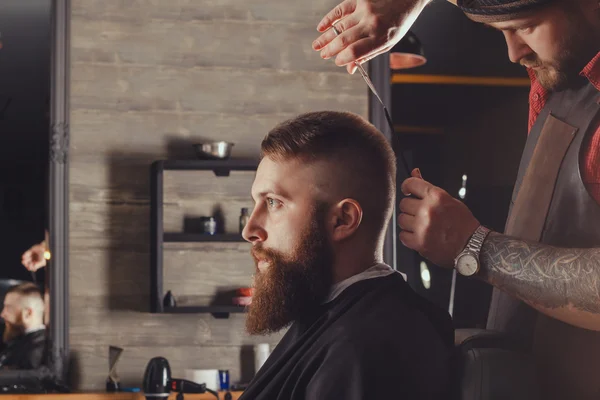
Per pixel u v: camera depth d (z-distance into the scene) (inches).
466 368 37.6
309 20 167.9
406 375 38.4
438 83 164.6
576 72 35.8
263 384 42.3
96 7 163.0
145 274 160.4
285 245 43.6
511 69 156.2
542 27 35.3
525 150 40.5
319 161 43.3
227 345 160.7
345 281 42.8
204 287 161.2
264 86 166.2
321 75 167.3
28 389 150.3
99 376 157.4
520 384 36.2
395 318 40.1
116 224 160.4
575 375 34.9
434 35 163.2
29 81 163.8
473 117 157.5
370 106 166.2
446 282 135.1
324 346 39.9
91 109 161.8
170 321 160.1
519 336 38.4
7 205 161.6
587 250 31.9
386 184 44.4
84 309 158.4
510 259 33.8
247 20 166.6
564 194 36.0
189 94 164.6
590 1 34.7
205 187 162.2
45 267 160.2
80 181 160.4
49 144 159.5
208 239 157.6
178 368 159.3
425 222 36.1
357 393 37.7
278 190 43.7
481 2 37.1
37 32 163.0
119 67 163.0
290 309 43.3
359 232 43.5
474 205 56.7
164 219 160.9
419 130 163.0
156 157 162.7
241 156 165.0
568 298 31.9
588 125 35.5
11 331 157.2
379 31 43.5
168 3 165.0
